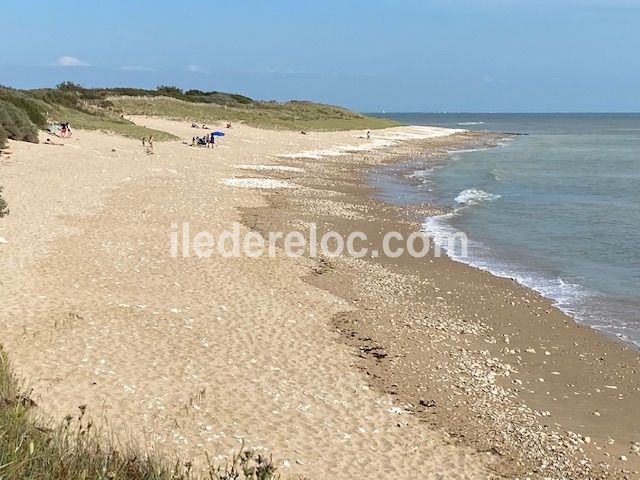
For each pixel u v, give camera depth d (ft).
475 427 33.09
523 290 58.39
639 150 242.99
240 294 50.29
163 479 18.97
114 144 145.28
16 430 18.66
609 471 29.73
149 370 35.12
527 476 28.99
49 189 84.33
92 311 42.78
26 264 51.34
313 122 287.28
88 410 29.50
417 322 47.88
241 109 285.02
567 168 171.12
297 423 31.53
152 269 54.44
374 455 29.50
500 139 317.63
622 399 37.32
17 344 35.96
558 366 41.75
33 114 146.51
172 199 86.33
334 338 43.47
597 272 65.41
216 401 32.60
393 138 272.51
